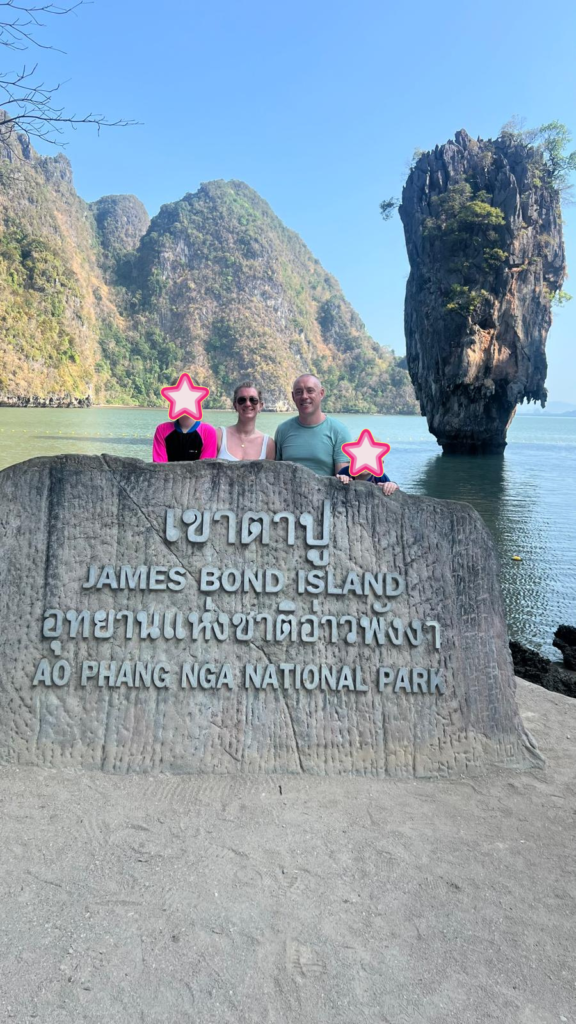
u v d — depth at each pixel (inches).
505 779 125.0
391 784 121.9
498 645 134.6
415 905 87.5
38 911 83.4
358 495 134.1
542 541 641.0
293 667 128.3
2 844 97.0
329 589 130.9
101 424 2461.9
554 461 1684.3
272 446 149.7
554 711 163.5
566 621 386.6
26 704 125.7
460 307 1583.4
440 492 1039.6
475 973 76.3
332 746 126.0
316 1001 71.4
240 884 90.1
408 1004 71.5
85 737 124.3
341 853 98.3
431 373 1732.3
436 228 1646.2
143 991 71.8
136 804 110.2
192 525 130.6
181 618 128.4
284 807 111.0
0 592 128.9
